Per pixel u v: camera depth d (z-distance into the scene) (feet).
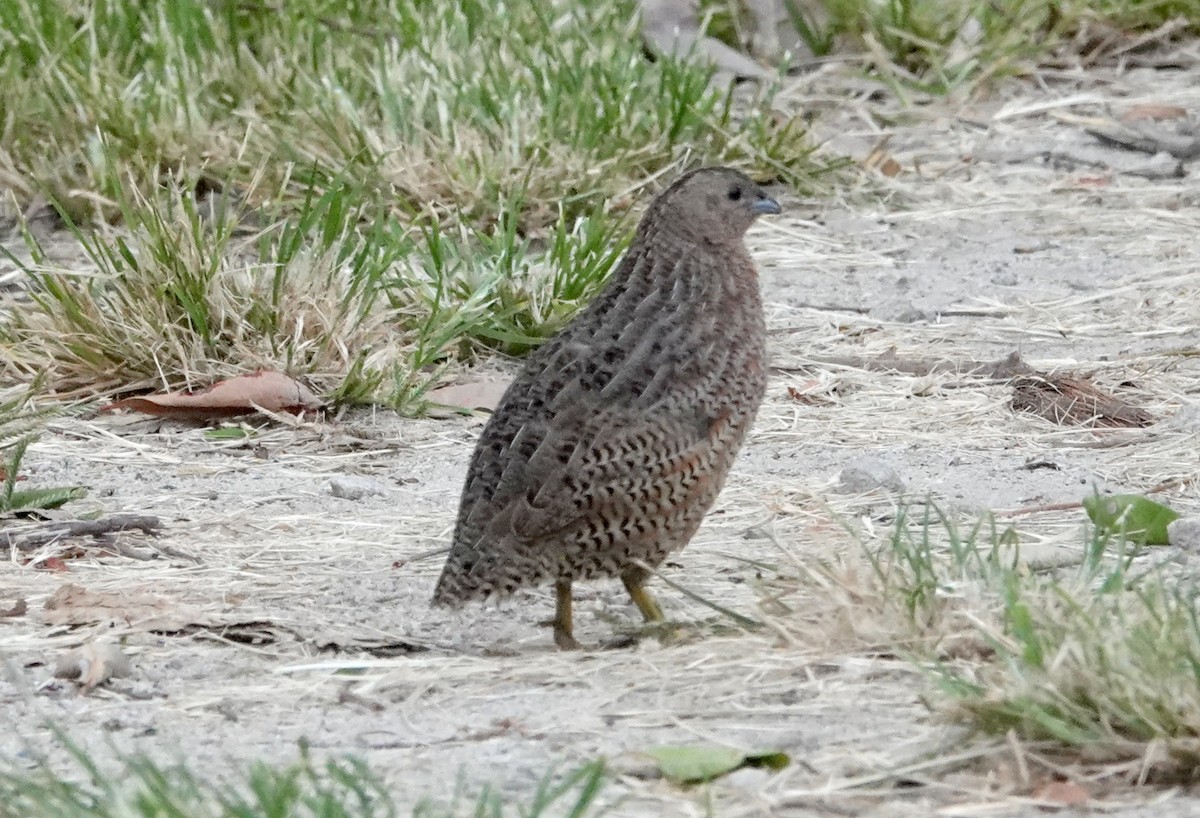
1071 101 62.13
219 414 38.45
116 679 24.91
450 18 57.93
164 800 18.61
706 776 20.77
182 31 56.44
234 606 27.96
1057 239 51.11
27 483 34.32
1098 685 21.47
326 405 38.78
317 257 41.68
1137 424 37.91
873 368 41.55
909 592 25.14
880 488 33.68
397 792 20.51
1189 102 62.44
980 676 22.95
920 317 45.29
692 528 27.35
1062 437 37.22
